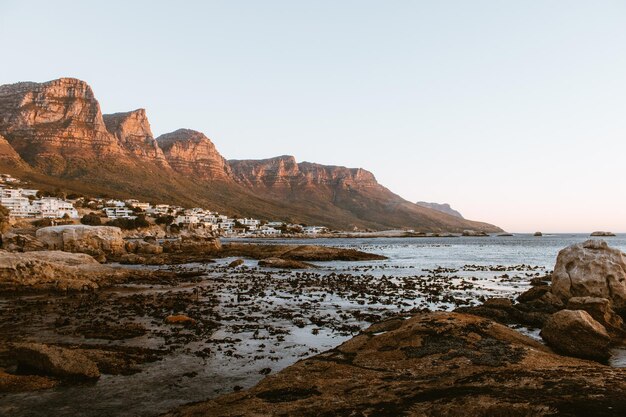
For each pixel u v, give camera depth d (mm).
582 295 27938
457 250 142500
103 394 14500
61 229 79688
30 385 14984
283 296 37000
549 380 11727
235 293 38438
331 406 11266
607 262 27781
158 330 23703
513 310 26578
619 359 17453
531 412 9383
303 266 68438
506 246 175875
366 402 11320
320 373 14672
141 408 13438
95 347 20062
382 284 46562
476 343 16703
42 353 16094
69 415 12906
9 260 38750
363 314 28703
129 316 27375
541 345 18078
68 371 15789
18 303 32000
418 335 17641
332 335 23000
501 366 14352
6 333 22781
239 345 20844
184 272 54250
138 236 194375
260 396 12766
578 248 29844
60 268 42688
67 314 27891
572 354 17672
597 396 10055
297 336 22719
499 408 9719
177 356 18922
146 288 41344
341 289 42125
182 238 112750
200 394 14609
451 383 12414
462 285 46531
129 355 18750
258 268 66938
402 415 10016
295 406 11531
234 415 11219
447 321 18922
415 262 85750
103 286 42344
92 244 80562
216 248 104375
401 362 15367
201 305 31844
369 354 16453
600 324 19375
